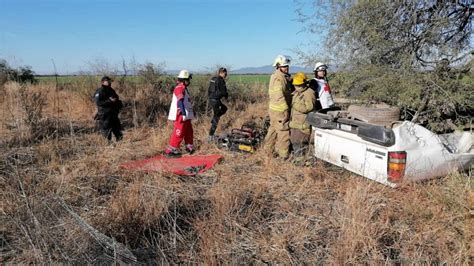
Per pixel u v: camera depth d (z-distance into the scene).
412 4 5.21
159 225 3.47
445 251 2.98
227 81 14.08
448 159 4.13
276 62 5.65
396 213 3.67
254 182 4.84
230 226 3.45
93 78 13.05
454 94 4.73
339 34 5.83
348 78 5.78
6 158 5.49
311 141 5.67
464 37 5.60
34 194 3.79
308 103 5.39
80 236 3.07
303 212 3.89
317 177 4.81
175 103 6.35
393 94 5.14
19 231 3.26
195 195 4.46
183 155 6.54
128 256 2.87
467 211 3.56
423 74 5.01
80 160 5.90
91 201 4.28
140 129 8.57
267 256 3.08
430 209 3.66
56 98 11.57
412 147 3.92
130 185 4.60
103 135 7.53
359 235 3.07
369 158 4.16
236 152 6.46
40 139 7.45
